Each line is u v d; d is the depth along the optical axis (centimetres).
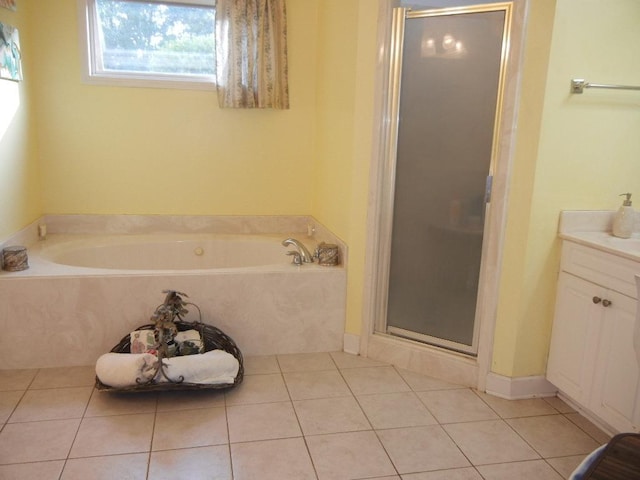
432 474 185
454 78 236
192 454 191
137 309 259
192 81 331
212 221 352
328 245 289
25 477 175
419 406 231
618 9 211
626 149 225
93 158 328
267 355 278
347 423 215
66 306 251
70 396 228
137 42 324
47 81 312
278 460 190
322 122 325
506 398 240
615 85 214
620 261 193
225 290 268
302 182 358
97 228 337
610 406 200
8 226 272
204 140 340
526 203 221
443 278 256
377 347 275
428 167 250
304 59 340
